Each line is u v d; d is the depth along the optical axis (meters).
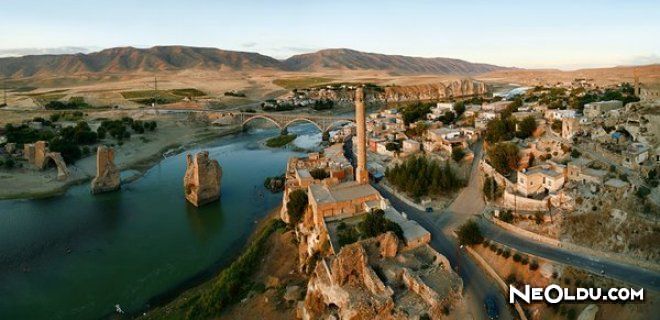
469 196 101.00
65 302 82.50
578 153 95.62
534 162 102.44
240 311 73.94
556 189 86.56
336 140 196.25
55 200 140.12
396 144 147.88
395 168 116.75
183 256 99.38
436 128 157.38
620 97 148.75
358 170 106.44
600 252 70.31
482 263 73.44
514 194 89.19
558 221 77.88
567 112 129.62
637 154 85.69
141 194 144.75
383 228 78.81
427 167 110.06
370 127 184.50
